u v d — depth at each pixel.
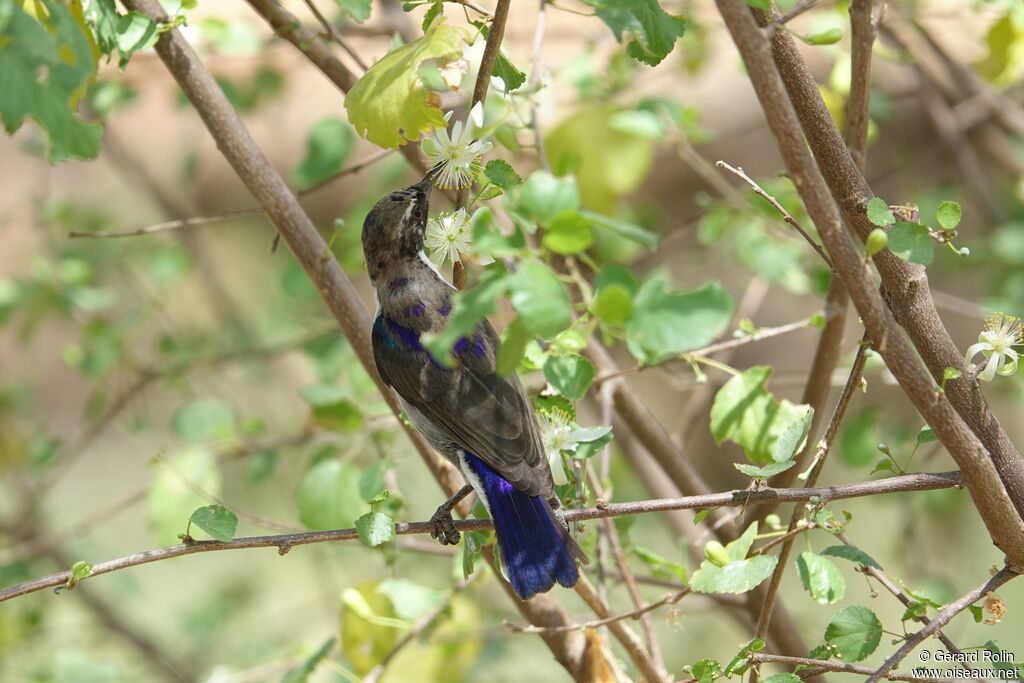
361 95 6.14
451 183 6.31
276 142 16.58
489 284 4.39
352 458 9.09
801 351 18.09
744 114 17.64
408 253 7.73
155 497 9.61
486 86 6.12
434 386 7.17
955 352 5.95
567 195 4.74
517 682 13.09
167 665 13.27
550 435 6.50
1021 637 14.68
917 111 15.57
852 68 6.47
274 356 13.05
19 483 13.78
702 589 6.05
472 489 7.12
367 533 6.03
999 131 13.98
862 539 16.34
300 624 15.49
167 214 14.77
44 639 12.81
